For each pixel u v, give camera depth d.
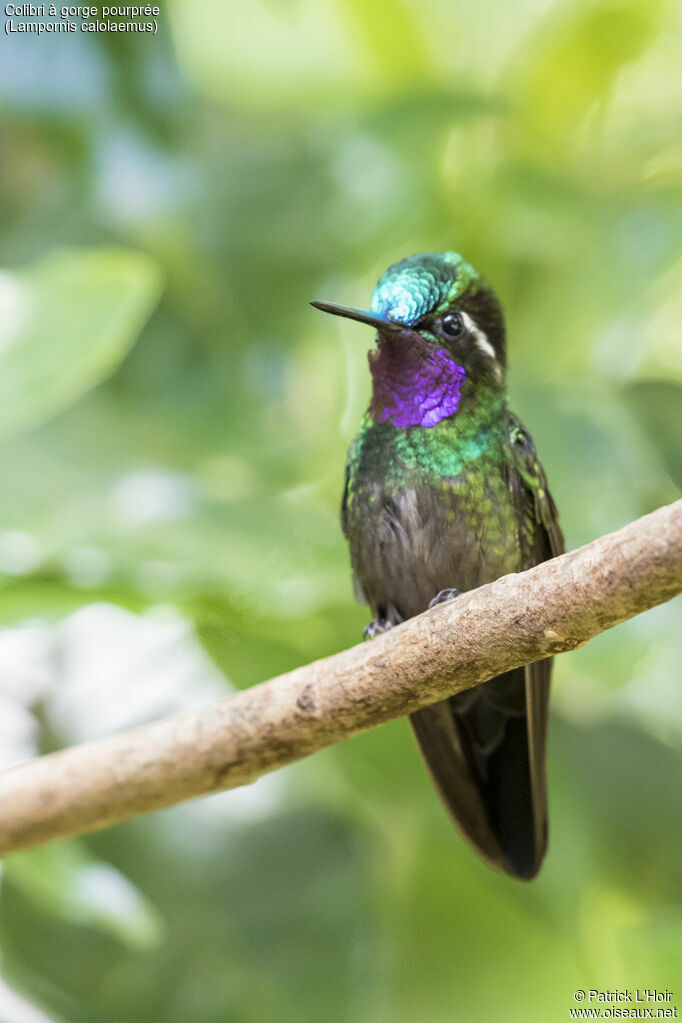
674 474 10.43
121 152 10.43
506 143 11.54
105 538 8.82
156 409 10.72
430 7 12.01
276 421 10.88
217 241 10.83
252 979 10.28
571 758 10.62
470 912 10.23
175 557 8.73
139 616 9.31
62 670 10.43
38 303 8.82
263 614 9.30
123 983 10.28
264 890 10.51
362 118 11.15
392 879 10.38
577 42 11.41
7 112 10.41
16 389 8.62
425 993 10.11
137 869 10.44
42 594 8.85
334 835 10.66
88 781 7.08
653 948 9.74
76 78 10.39
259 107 11.68
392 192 11.05
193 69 11.82
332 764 9.93
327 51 12.05
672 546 5.43
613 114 11.91
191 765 6.97
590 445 9.97
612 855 10.71
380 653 6.41
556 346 11.16
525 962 10.12
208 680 10.47
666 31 11.55
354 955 10.32
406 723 9.80
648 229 11.02
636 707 11.25
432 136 11.04
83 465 9.96
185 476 9.86
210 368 10.88
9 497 9.52
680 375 11.58
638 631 9.22
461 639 6.12
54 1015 9.91
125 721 10.34
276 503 9.49
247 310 10.93
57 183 11.35
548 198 11.08
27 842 7.27
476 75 12.15
